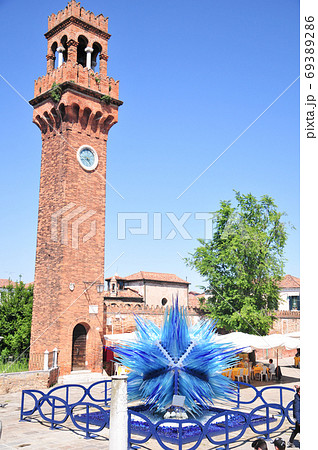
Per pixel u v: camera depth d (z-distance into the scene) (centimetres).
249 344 2312
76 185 3173
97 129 3378
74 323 2970
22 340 3453
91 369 3023
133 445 1209
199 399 1343
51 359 2767
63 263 2988
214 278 3503
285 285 6009
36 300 3123
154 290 5297
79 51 3659
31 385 2359
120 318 3462
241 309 3303
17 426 1441
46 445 1209
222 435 1326
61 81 3256
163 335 1374
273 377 2938
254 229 3403
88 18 3431
